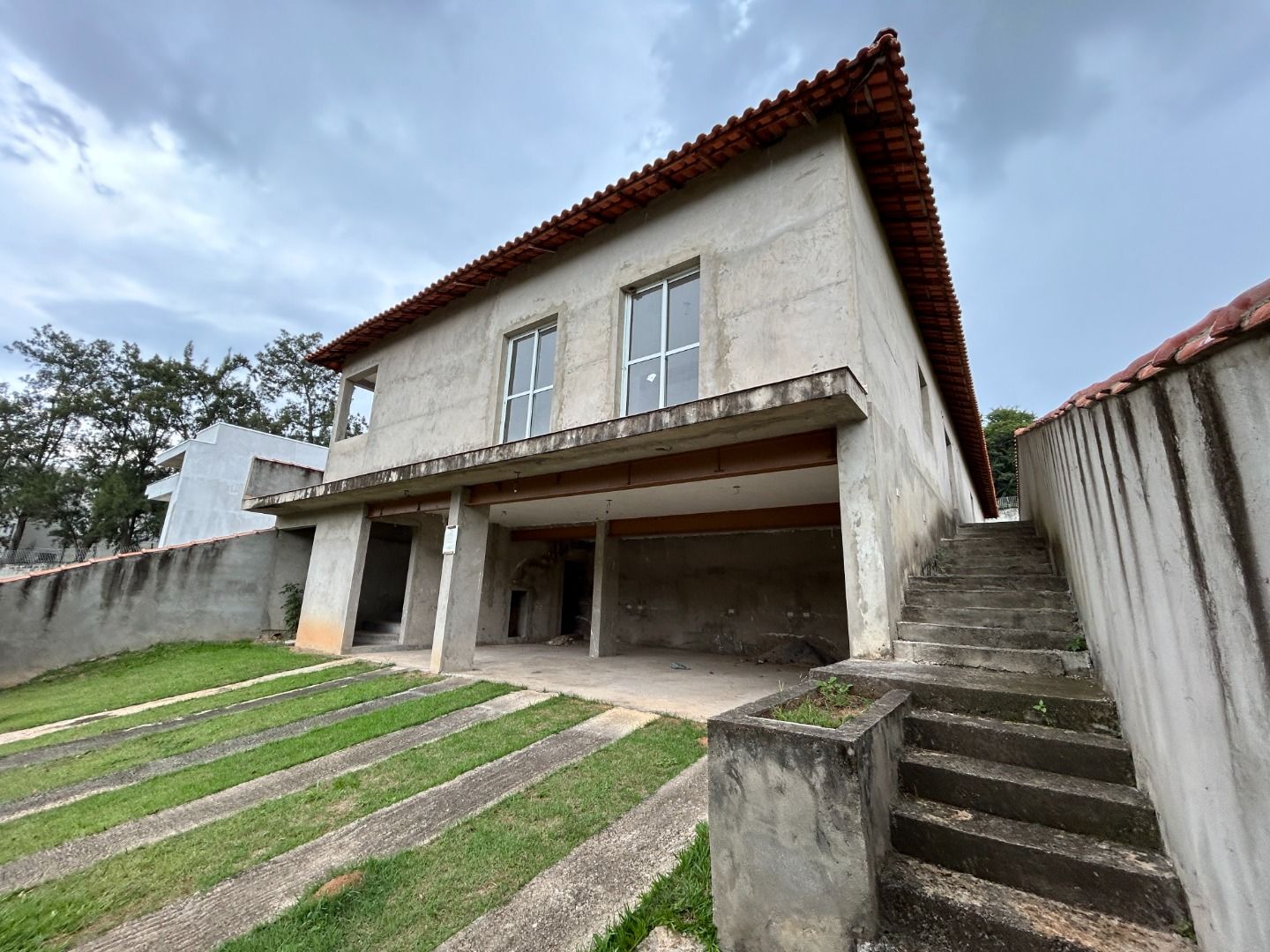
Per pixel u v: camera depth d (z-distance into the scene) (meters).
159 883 3.18
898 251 8.03
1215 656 1.73
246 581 12.30
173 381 33.97
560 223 8.09
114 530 29.88
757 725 2.47
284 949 2.55
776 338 5.95
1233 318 1.54
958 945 2.14
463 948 2.55
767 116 6.10
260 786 4.50
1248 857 1.56
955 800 2.80
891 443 6.07
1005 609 4.79
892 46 5.10
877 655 4.67
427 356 10.93
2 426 32.72
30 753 5.64
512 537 13.26
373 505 10.74
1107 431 2.82
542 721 5.81
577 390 7.80
